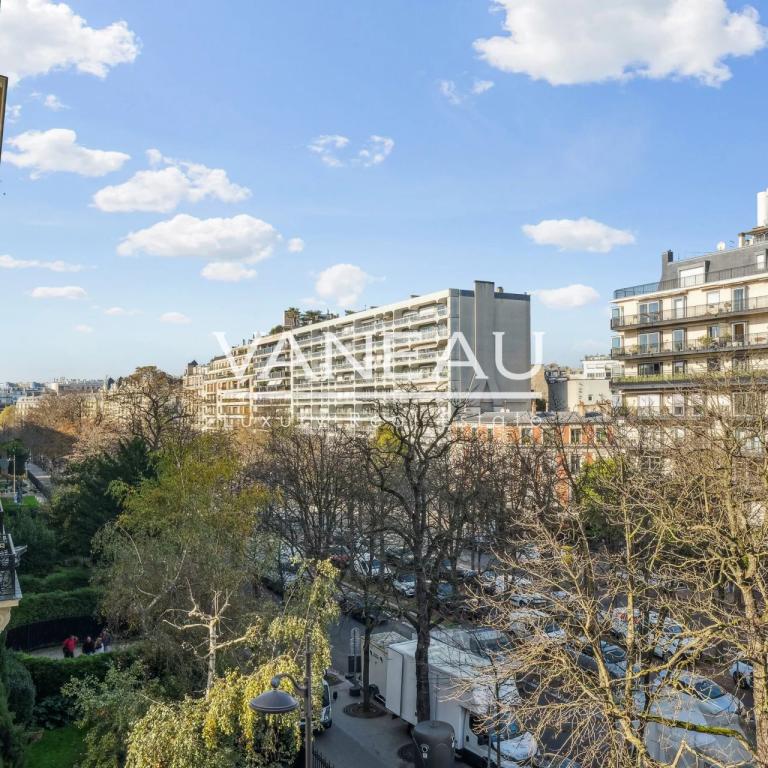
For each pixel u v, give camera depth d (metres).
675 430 32.84
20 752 16.45
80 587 35.56
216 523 28.25
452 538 26.53
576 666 15.56
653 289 61.66
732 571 16.62
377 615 29.00
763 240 59.53
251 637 17.00
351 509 35.38
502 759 20.75
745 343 51.78
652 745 18.44
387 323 99.75
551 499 30.61
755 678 13.91
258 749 17.17
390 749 23.91
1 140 16.17
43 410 126.50
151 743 13.48
